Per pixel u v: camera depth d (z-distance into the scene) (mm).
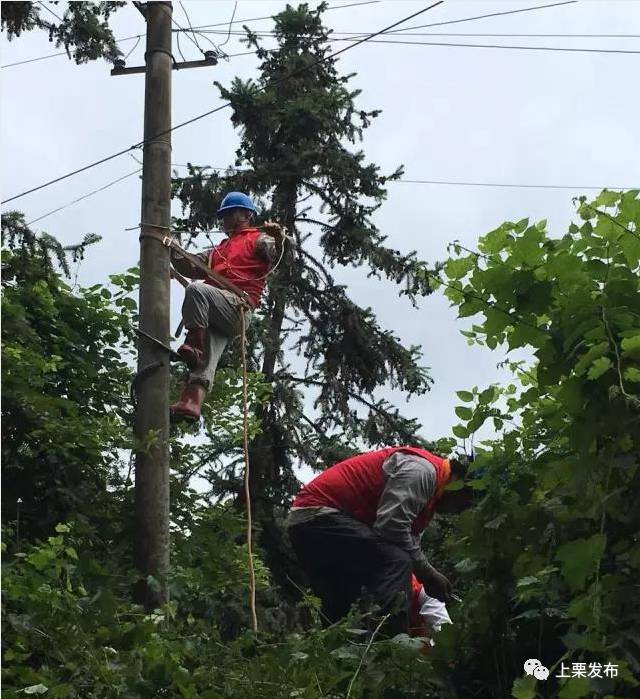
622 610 3816
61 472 6703
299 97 15078
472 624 4445
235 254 6828
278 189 15000
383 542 5621
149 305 6176
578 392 3979
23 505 6652
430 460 5742
